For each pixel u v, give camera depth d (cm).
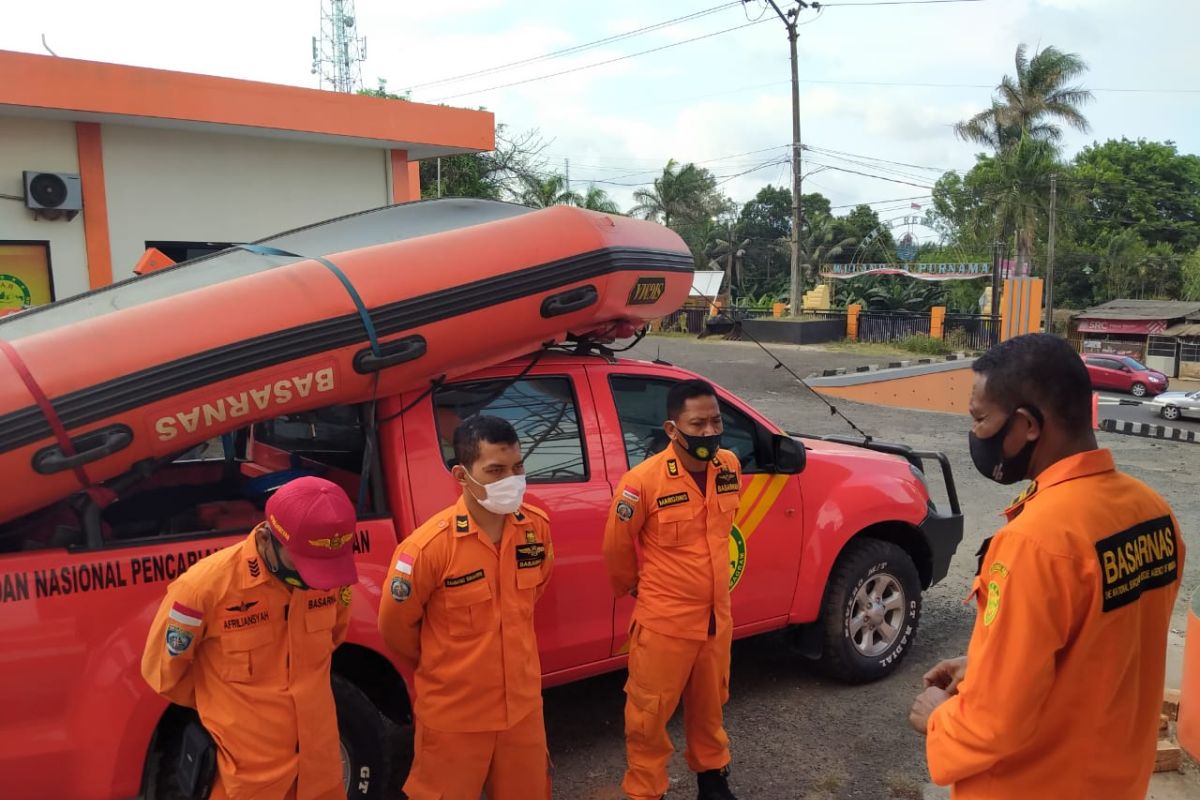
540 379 363
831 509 432
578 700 443
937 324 3228
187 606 224
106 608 262
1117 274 5000
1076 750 168
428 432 325
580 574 354
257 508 318
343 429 332
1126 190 5462
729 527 321
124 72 779
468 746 265
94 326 255
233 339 264
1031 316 3150
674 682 311
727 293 4403
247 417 270
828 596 438
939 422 1452
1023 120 4109
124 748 261
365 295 287
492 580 264
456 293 301
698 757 325
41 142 804
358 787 298
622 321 364
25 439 235
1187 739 358
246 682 232
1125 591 167
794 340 3225
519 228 328
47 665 253
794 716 423
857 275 4331
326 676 248
